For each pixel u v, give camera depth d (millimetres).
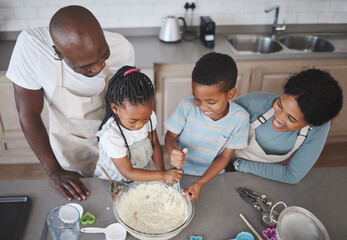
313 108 1140
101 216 1162
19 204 1203
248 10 2920
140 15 2807
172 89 2600
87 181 1313
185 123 1463
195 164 1535
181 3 2809
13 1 2574
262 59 2561
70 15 1079
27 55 1340
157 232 1103
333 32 3070
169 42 2740
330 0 2936
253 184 1343
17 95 1390
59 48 1122
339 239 1121
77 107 1443
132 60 1637
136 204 1201
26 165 2725
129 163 1219
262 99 1470
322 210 1229
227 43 2795
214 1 2840
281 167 1376
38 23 2697
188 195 1163
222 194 1280
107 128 1199
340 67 2654
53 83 1381
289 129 1346
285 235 1020
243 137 1403
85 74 1213
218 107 1251
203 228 1135
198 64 1202
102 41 1143
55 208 1093
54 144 1557
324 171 1429
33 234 1097
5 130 2574
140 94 1082
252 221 1171
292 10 2963
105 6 2721
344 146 2990
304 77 1176
